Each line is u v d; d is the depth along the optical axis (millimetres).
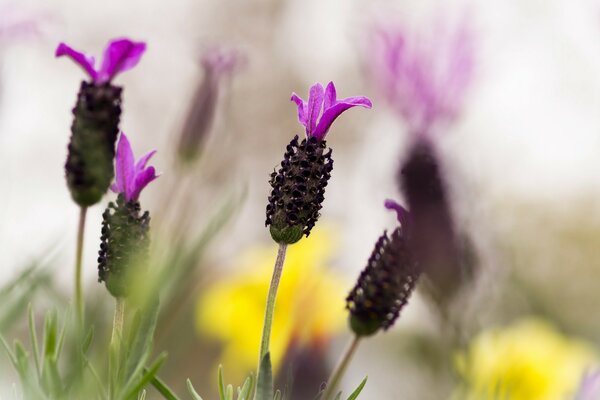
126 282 472
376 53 694
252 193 2248
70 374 473
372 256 504
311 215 475
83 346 473
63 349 501
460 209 593
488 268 581
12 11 694
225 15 3271
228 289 1037
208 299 1028
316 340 665
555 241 1981
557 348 920
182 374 905
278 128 3066
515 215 1868
